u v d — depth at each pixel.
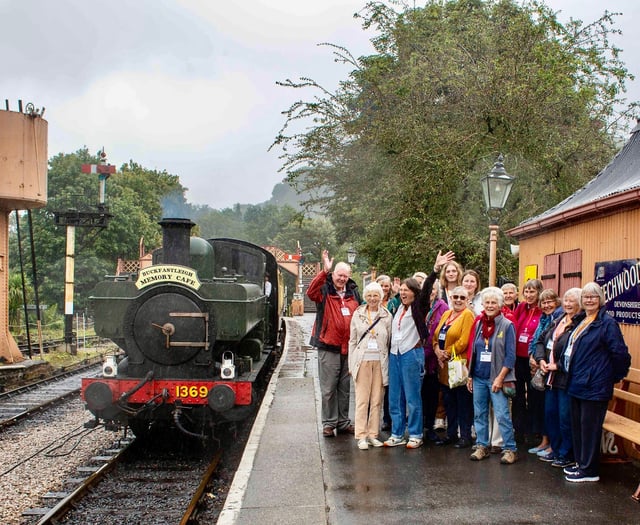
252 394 8.80
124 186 48.03
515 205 14.41
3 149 15.89
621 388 6.85
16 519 6.72
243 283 10.38
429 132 14.28
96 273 39.88
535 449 7.17
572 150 13.97
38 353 20.91
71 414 12.13
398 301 8.75
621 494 5.76
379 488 6.01
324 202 16.84
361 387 7.51
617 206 6.72
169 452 9.26
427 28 16.48
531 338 7.40
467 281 7.90
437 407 8.24
